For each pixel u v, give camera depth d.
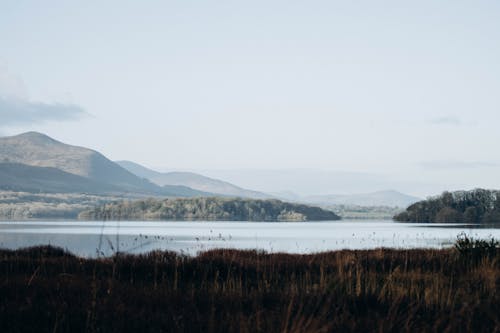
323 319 7.73
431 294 9.76
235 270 14.50
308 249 44.25
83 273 12.94
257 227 140.88
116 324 7.49
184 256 16.73
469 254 16.19
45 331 7.25
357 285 10.02
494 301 9.53
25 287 10.03
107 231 99.12
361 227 137.38
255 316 7.91
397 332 7.57
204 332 7.43
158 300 9.31
